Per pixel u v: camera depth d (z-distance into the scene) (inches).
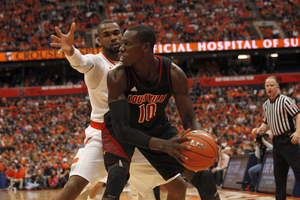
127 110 90.9
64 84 915.4
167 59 96.0
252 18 954.7
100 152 110.0
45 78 931.3
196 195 245.1
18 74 933.8
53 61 812.0
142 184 115.0
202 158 84.3
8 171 482.9
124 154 96.7
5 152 578.2
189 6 999.0
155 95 95.9
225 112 741.3
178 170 100.5
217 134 629.6
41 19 936.9
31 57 783.7
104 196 89.6
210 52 831.7
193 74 965.2
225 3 1000.9
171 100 765.9
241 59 976.9
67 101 812.0
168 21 949.8
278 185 167.6
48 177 474.0
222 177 334.0
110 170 94.2
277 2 1000.2
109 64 118.5
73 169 107.4
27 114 749.3
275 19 964.6
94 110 116.1
